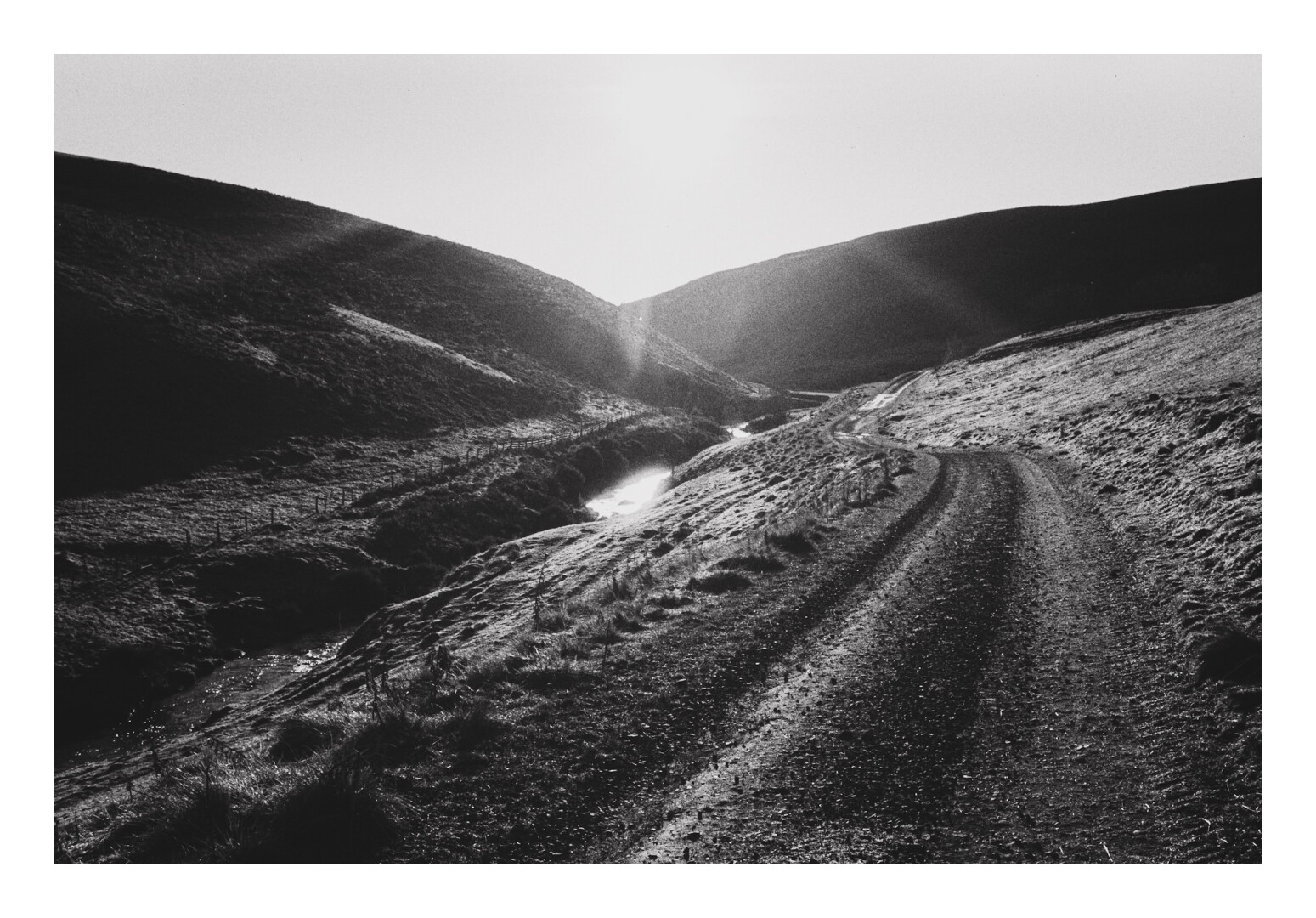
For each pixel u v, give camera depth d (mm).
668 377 108062
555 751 9555
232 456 49406
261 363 60062
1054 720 10000
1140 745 9070
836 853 7543
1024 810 8141
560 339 104562
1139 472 23516
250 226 95375
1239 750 8539
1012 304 176750
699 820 8188
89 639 27766
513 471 55250
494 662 12516
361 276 94750
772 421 95500
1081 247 187625
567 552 30984
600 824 8148
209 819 7852
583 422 77938
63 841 8898
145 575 33812
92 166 93000
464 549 42531
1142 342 59125
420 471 53406
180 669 27844
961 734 9836
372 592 36219
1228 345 40438
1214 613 12070
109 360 52844
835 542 20734
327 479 49594
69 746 22844
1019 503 24062
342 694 19281
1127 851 7332
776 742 9859
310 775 8062
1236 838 7324
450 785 8695
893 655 12594
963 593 15602
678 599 16062
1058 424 39344
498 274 116750
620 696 11305
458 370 77625
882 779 8891
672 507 39844
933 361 151125
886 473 31469
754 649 13234
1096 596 14422
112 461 44750
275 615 33000
